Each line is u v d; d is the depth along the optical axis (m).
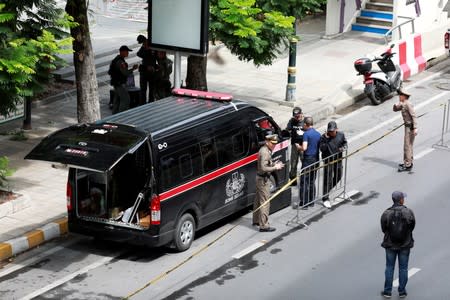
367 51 33.72
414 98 28.88
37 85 19.17
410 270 16.53
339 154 19.73
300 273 16.41
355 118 27.02
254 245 17.69
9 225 18.00
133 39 33.41
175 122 17.09
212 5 22.95
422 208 19.67
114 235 16.69
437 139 24.64
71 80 28.53
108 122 16.92
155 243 16.42
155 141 16.23
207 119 17.72
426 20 35.50
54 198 19.56
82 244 17.73
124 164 16.75
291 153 21.11
